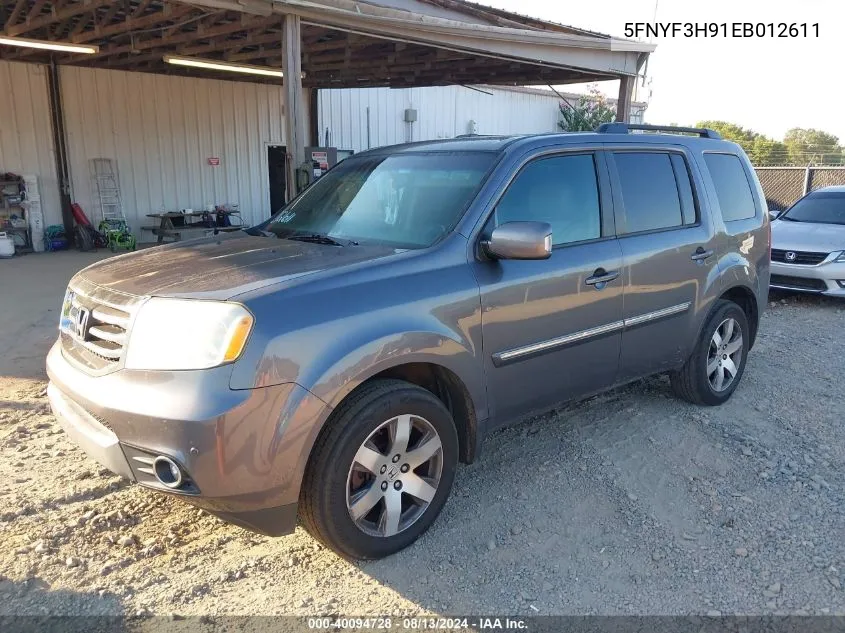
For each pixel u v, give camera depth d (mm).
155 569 3105
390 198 3949
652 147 4586
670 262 4430
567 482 3947
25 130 13641
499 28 10195
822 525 3543
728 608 2914
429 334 3162
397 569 3145
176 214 14961
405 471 3217
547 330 3727
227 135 16719
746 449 4387
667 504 3742
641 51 12891
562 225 3912
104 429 2889
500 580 3088
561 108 25719
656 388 5465
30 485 3795
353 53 12500
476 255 3473
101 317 3031
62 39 12047
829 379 5828
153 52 12641
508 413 3703
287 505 2822
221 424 2598
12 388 5348
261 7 7621
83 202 14578
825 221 10133
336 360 2842
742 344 5242
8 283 10078
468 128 22781
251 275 3029
